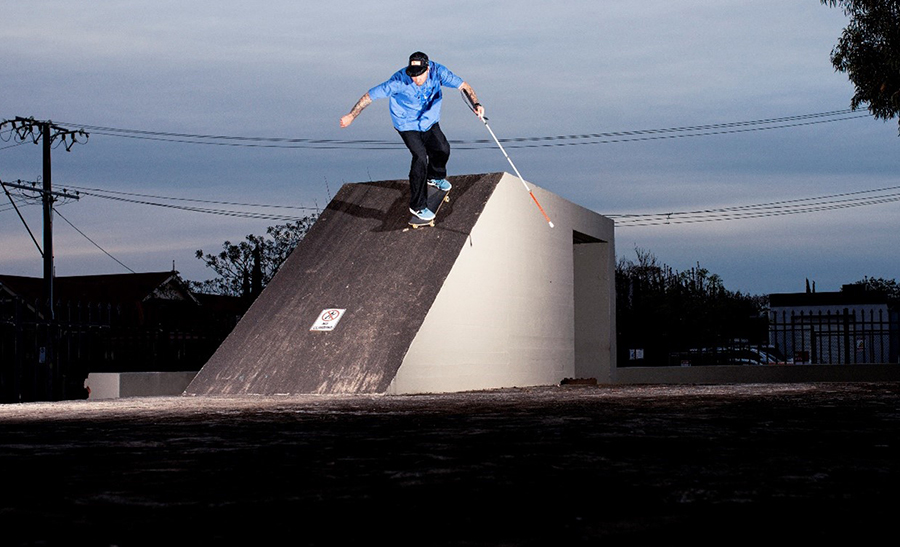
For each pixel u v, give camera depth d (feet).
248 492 9.52
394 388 34.17
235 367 37.14
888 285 192.44
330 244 42.09
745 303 141.59
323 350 36.42
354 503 8.75
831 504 8.46
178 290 132.46
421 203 39.86
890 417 19.06
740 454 12.47
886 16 54.70
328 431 16.87
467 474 10.64
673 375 64.64
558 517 7.89
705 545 6.72
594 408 22.39
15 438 16.10
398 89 37.81
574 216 52.75
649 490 9.35
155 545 6.94
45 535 7.36
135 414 22.67
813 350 63.41
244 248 122.62
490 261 41.88
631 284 128.16
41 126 88.28
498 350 42.39
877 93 55.88
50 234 87.97
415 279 38.45
